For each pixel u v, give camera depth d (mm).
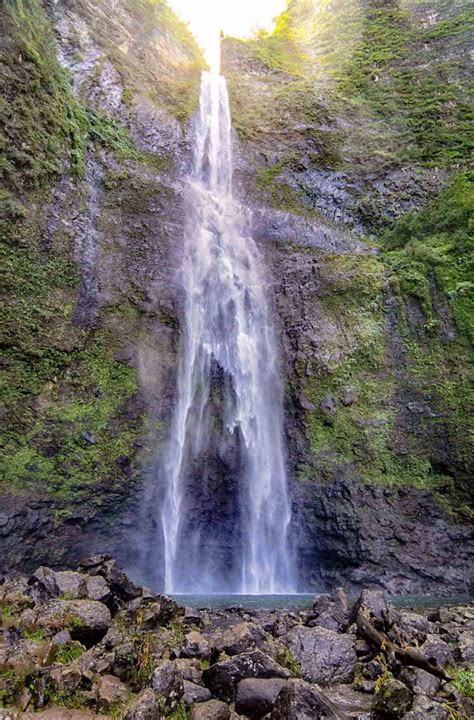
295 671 4156
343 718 3201
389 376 14586
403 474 13117
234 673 3684
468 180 17297
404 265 16188
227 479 13633
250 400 14883
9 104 12547
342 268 16672
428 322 14930
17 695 3598
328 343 15258
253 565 13156
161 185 17125
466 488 12578
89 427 11680
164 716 3326
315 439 13914
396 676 4195
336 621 5668
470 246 15570
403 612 6348
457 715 3449
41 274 12125
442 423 13445
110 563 6496
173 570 12586
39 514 10148
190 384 14094
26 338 11289
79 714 3469
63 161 14023
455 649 4848
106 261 14094
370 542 12227
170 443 13000
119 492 11664
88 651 4316
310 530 12953
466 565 11820
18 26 13664
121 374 12852
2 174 11820
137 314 13945
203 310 15273
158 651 4359
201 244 16547
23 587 5844
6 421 10453
